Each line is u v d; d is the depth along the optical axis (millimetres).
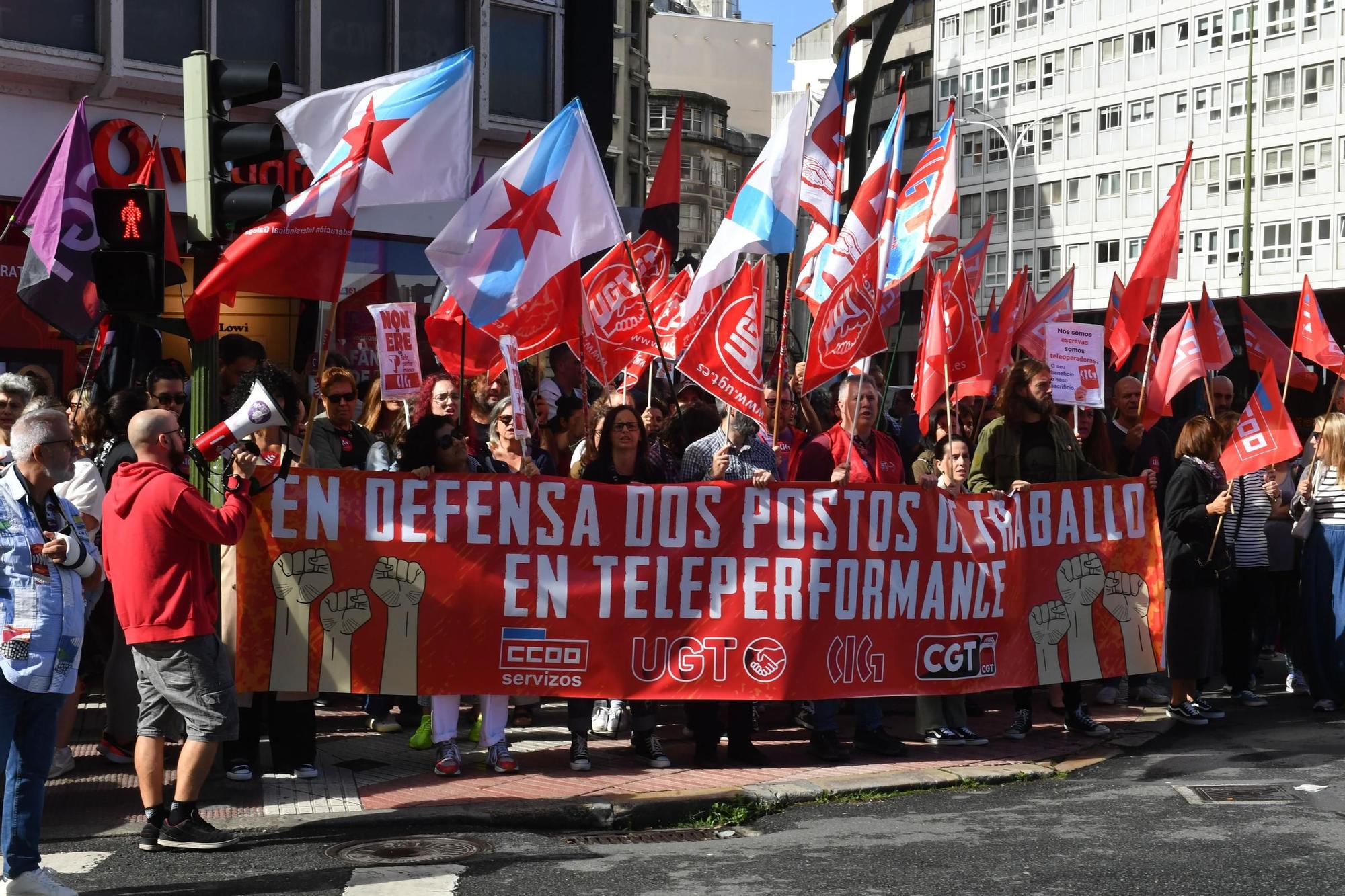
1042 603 9500
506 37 21203
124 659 8250
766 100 96188
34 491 6004
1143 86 66000
